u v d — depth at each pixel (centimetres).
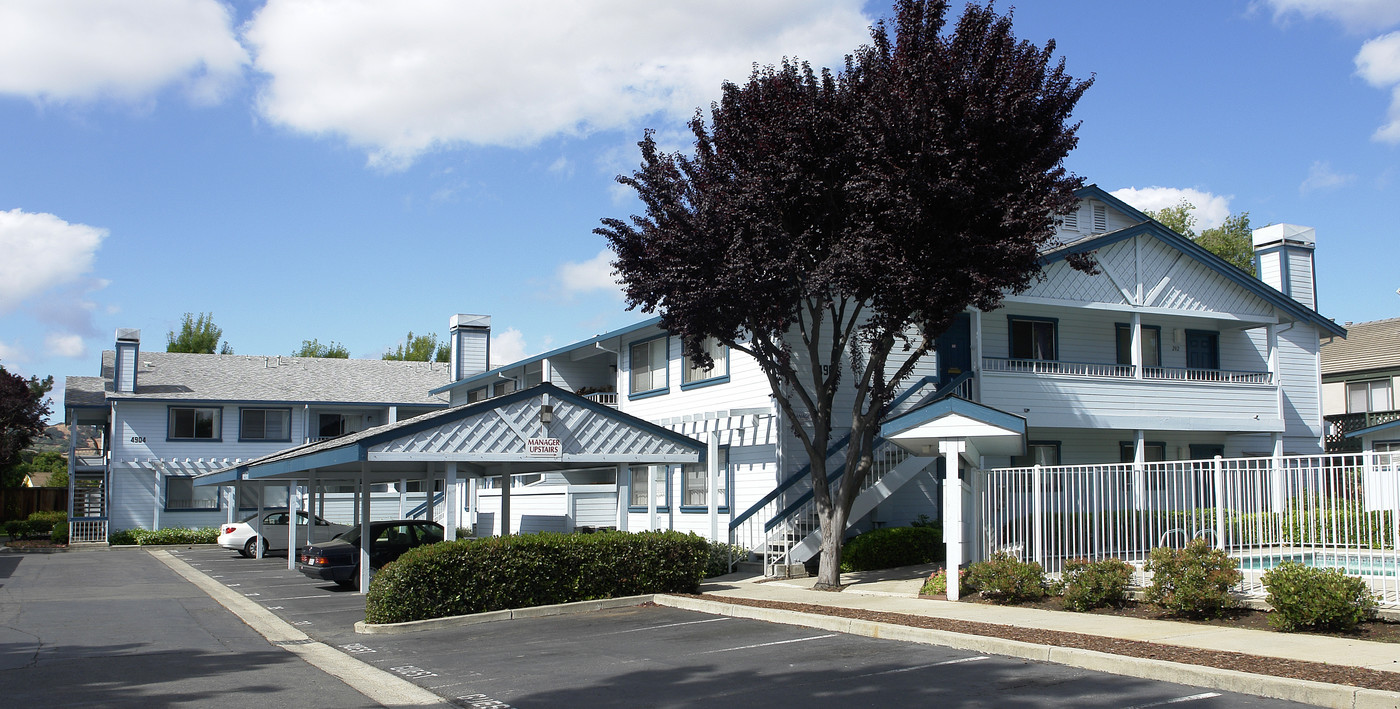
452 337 4172
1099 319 2558
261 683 1020
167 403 3928
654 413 2703
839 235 1623
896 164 1498
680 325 1706
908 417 1504
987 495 1544
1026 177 1522
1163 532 1692
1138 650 991
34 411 4812
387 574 1464
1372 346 3509
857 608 1405
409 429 1677
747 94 1639
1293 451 2812
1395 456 1112
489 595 1530
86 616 1650
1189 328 2686
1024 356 2453
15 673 1090
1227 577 1179
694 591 1736
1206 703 814
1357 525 1162
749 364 2316
